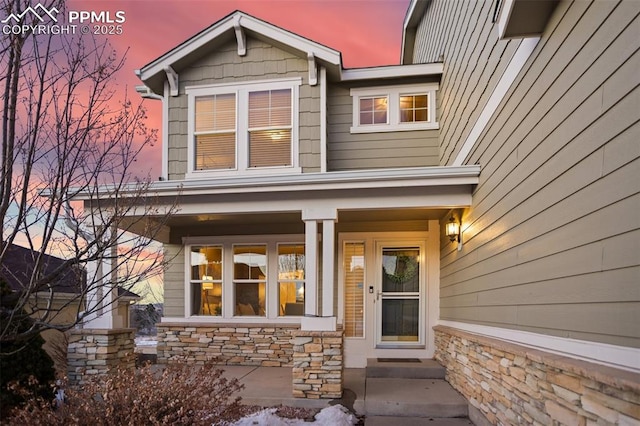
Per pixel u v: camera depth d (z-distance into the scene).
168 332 6.77
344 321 6.50
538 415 2.70
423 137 6.52
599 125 2.13
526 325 3.06
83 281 3.37
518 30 2.84
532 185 2.98
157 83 6.54
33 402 3.00
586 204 2.26
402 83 6.61
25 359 3.77
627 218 1.90
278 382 5.36
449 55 5.94
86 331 5.17
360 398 4.57
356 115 6.61
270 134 6.23
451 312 5.58
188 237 6.98
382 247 6.55
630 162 1.88
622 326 1.93
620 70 1.95
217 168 6.26
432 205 4.76
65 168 2.67
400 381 5.34
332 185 4.84
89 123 2.66
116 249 3.64
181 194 5.04
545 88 2.77
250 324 6.65
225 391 3.49
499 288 3.67
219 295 6.95
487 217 4.07
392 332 6.42
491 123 3.97
